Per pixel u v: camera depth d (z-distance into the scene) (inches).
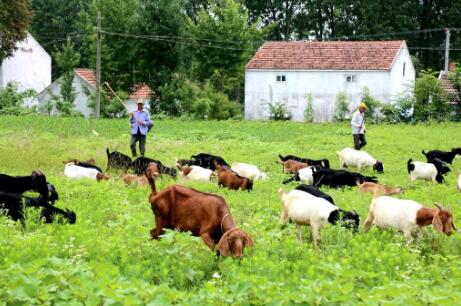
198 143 1059.3
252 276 279.9
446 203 579.8
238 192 604.4
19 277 247.1
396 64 1852.9
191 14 2802.7
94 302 236.7
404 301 257.0
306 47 1894.7
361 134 950.4
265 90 1860.2
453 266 339.3
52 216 414.9
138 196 553.9
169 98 1878.7
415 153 1013.8
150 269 308.2
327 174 668.1
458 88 1689.2
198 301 253.9
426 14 2640.3
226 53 2052.2
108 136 1147.3
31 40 2172.7
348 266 323.6
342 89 1813.5
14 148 871.1
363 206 543.5
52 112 2017.7
